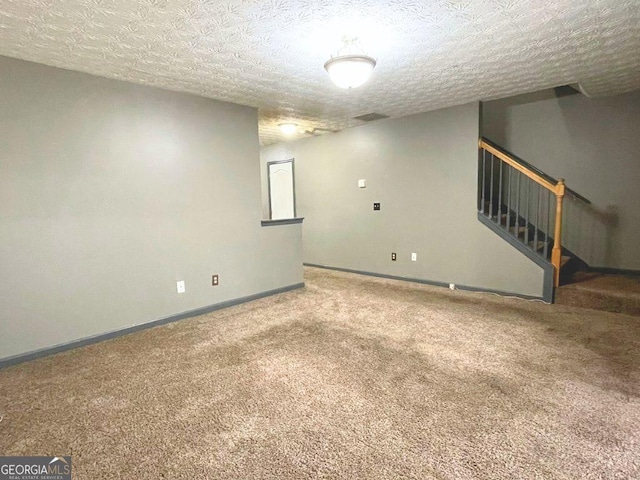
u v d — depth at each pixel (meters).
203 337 3.06
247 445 1.71
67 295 2.87
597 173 4.13
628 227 4.02
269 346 2.82
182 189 3.51
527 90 3.66
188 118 3.53
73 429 1.85
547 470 1.51
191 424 1.87
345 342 2.86
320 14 2.02
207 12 1.97
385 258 5.19
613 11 2.06
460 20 2.14
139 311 3.28
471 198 4.22
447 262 4.52
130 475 1.54
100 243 3.02
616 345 2.68
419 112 4.52
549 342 2.76
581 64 2.93
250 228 4.10
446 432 1.77
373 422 1.86
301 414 1.94
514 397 2.04
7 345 2.61
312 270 5.93
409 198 4.80
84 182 2.91
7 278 2.60
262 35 2.27
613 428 1.77
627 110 3.90
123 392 2.19
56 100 2.75
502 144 4.70
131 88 3.14
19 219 2.62
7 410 2.02
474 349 2.67
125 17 2.01
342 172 5.58
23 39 2.26
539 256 3.79
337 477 1.50
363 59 2.32
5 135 2.54
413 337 2.93
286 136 5.95
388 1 1.90
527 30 2.29
